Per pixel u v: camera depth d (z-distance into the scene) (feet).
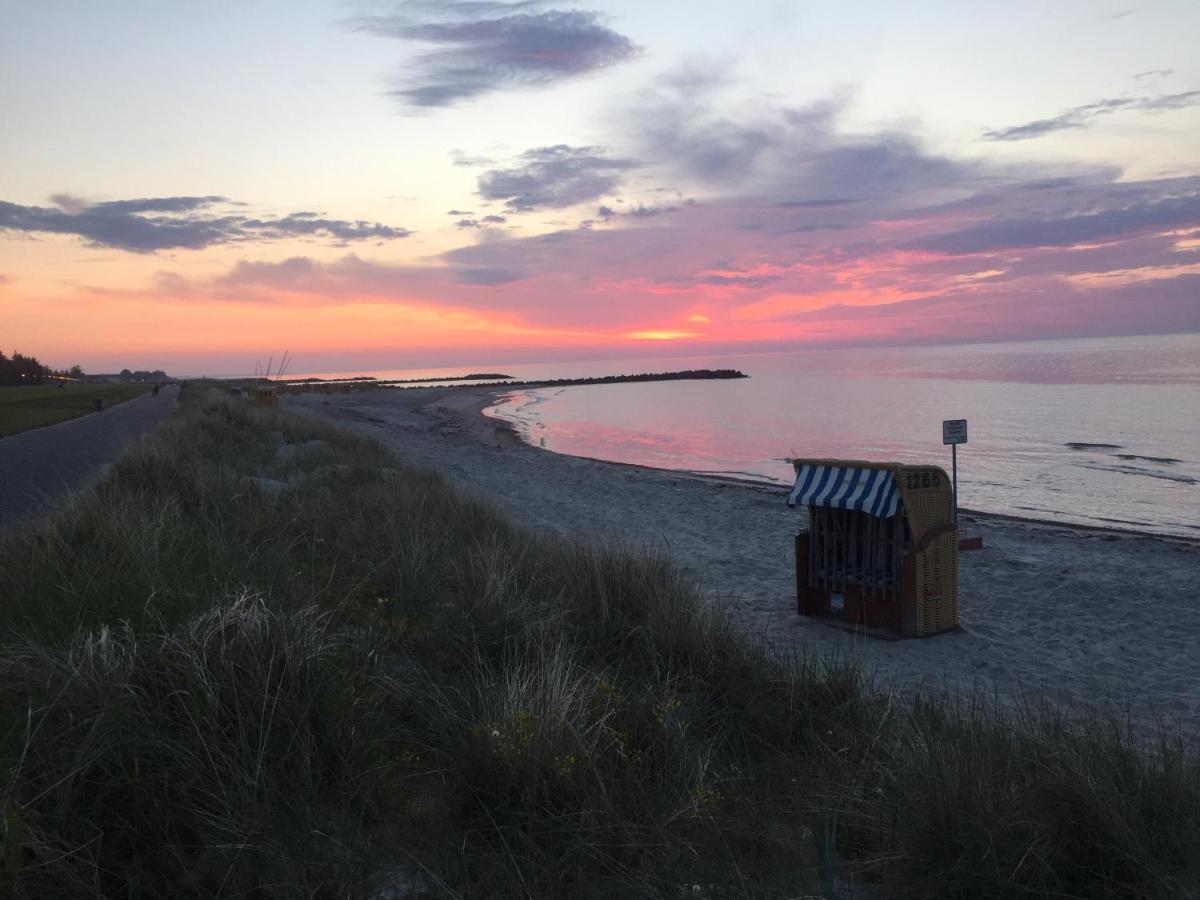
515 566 22.85
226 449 53.01
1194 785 11.46
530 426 162.40
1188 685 21.83
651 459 103.45
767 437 129.80
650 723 13.43
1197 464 81.25
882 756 13.30
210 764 9.85
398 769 11.45
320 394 319.88
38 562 16.79
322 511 29.68
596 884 9.55
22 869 7.88
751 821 11.23
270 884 8.55
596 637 18.88
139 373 574.15
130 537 18.57
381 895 8.89
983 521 52.85
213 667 11.53
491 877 9.22
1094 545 42.96
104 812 9.09
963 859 9.99
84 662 10.92
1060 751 12.19
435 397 310.04
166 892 8.41
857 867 10.38
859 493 26.40
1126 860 10.05
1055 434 109.91
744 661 17.85
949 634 26.43
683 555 39.19
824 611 27.84
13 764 9.01
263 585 16.94
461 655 16.58
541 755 11.13
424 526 29.04
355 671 13.24
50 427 91.09
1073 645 25.59
